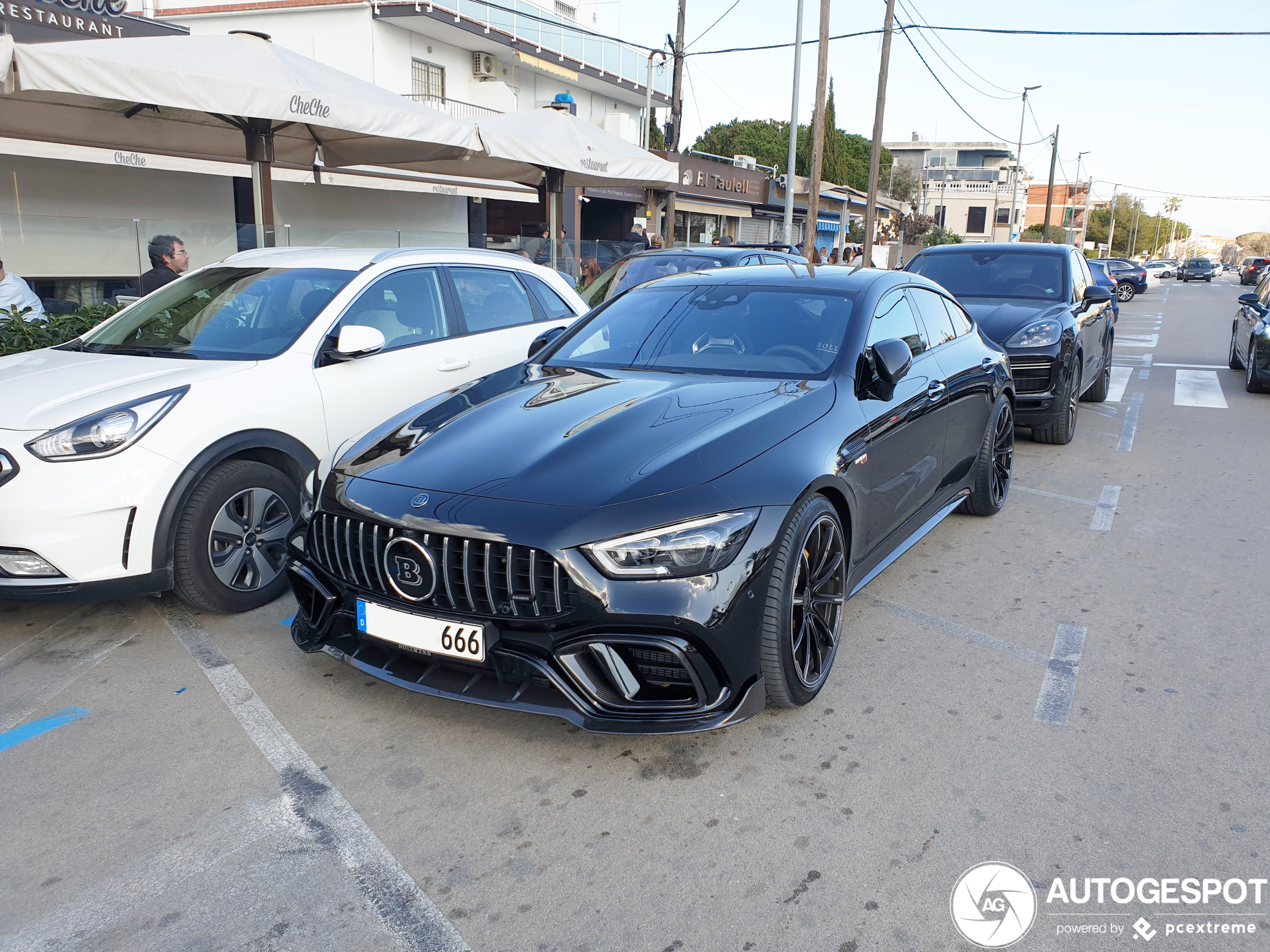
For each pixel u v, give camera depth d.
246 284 4.66
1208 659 3.60
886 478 3.69
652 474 2.80
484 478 2.88
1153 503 5.85
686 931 2.14
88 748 2.91
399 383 4.59
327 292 4.54
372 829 2.52
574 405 3.39
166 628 3.83
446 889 2.29
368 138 9.10
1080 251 9.31
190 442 3.61
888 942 2.11
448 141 8.34
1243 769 2.82
